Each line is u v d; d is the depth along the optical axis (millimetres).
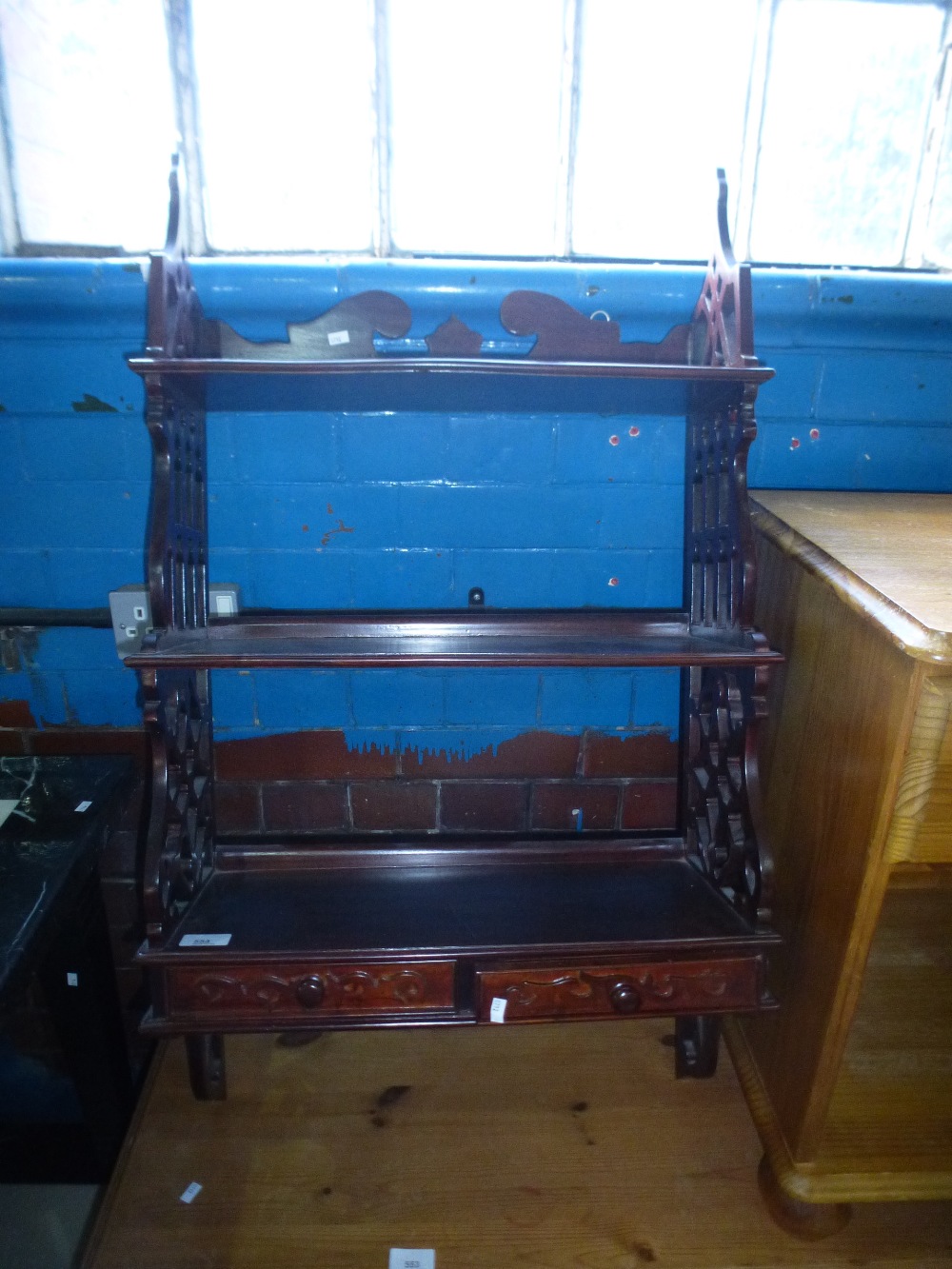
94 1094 1345
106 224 1304
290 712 1376
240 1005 1010
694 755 1234
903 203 1366
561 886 1186
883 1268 1022
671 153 1318
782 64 1295
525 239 1346
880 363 1288
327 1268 1008
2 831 1118
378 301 1129
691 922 1076
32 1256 1411
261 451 1270
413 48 1256
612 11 1253
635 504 1324
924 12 1288
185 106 1262
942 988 1308
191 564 1125
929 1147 1062
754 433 1000
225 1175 1119
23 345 1209
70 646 1342
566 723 1404
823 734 1020
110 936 1393
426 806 1440
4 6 1202
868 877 900
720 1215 1076
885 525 1090
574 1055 1317
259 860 1218
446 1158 1144
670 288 1190
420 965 1009
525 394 1145
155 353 942
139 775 1397
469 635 1231
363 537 1319
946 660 746
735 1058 1246
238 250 1327
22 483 1274
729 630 1091
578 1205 1084
